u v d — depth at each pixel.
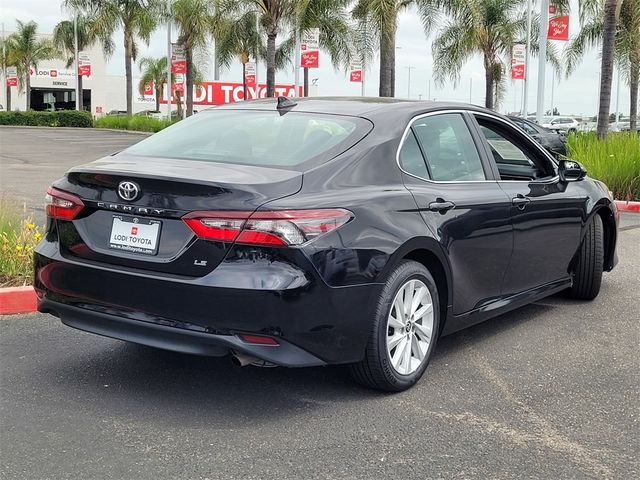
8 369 4.50
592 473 3.37
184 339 3.70
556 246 5.64
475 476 3.31
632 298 6.57
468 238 4.59
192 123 4.83
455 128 4.93
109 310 3.89
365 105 4.69
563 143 16.45
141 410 3.94
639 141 14.73
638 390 4.41
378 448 3.56
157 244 3.76
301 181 3.83
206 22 38.47
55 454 3.43
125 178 3.83
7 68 60.16
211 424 3.78
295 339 3.65
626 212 12.78
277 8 29.08
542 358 4.95
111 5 45.06
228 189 3.63
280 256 3.59
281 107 4.71
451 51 32.88
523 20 34.31
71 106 75.00
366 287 3.87
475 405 4.12
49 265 4.11
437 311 4.43
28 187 13.51
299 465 3.37
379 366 4.05
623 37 26.02
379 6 22.45
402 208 4.14
